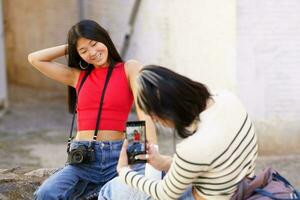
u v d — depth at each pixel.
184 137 2.80
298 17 7.89
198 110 2.78
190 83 2.80
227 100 2.88
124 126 3.77
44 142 9.32
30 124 10.61
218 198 2.86
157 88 2.73
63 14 13.09
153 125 3.55
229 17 8.02
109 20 11.37
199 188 2.90
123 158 3.18
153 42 10.16
